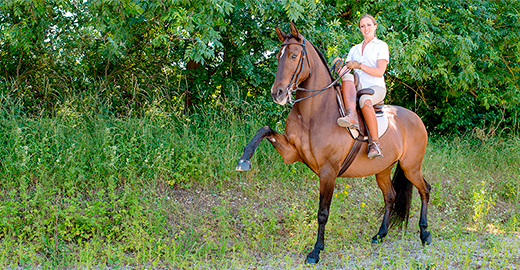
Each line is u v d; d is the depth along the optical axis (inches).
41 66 297.7
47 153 217.0
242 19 295.7
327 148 167.2
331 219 213.2
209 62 325.1
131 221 190.2
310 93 169.0
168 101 295.1
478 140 397.1
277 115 316.8
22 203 183.5
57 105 279.3
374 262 164.2
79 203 192.2
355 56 186.2
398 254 181.2
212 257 169.0
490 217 259.4
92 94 291.6
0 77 294.8
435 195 270.8
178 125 282.5
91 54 304.2
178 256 167.9
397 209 211.9
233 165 256.1
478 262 164.4
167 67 324.5
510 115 456.8
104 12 236.5
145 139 246.5
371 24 181.0
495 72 420.8
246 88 325.4
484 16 376.2
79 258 162.4
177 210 211.2
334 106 171.6
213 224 208.8
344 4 346.3
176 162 248.1
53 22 283.0
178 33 238.7
